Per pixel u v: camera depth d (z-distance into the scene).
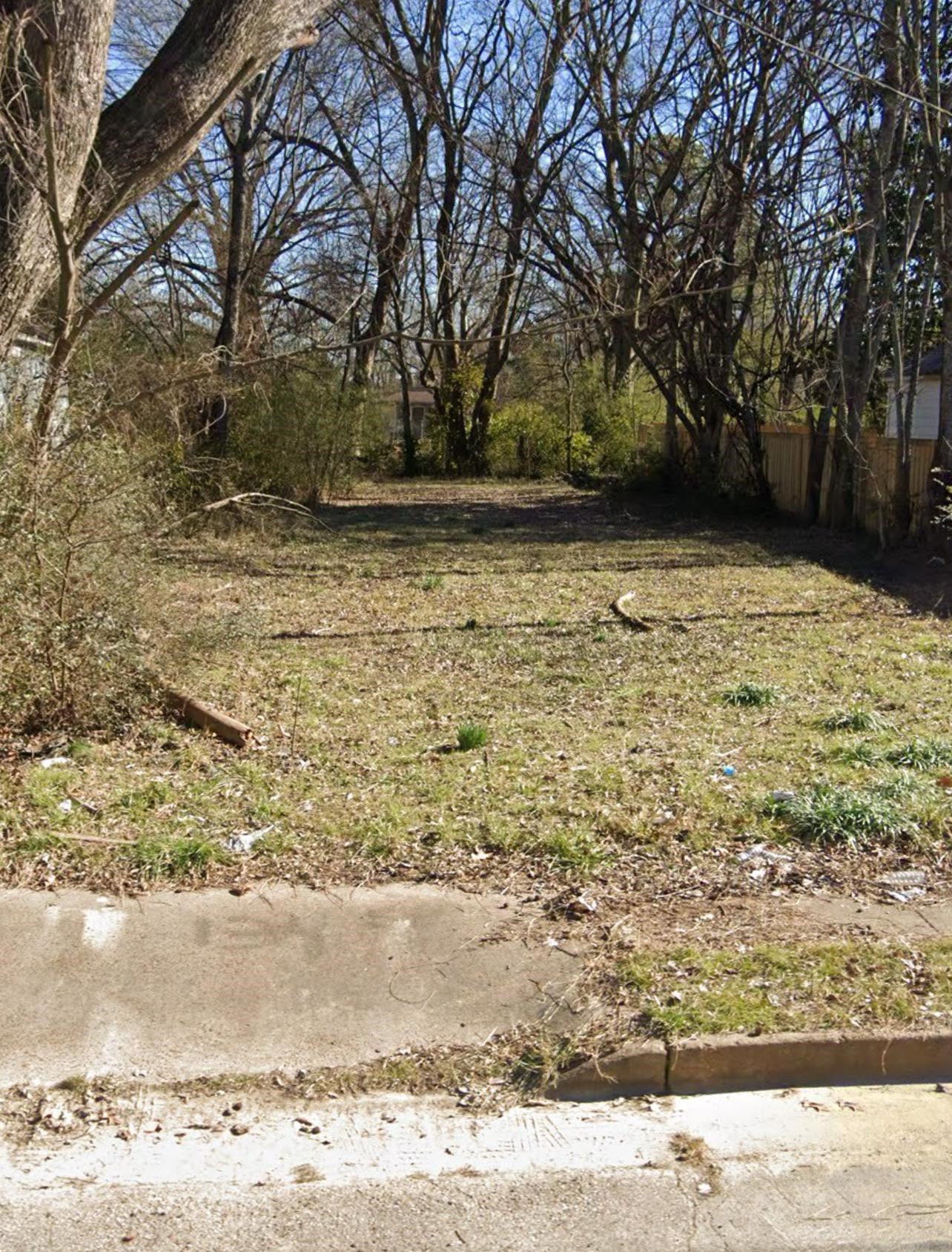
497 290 31.80
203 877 5.03
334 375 25.31
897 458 17.08
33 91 7.30
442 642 10.35
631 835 5.51
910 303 19.09
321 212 29.02
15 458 6.61
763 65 19.20
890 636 10.71
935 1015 3.96
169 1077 3.79
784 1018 3.93
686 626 11.22
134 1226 3.12
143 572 7.31
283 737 7.15
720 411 24.66
